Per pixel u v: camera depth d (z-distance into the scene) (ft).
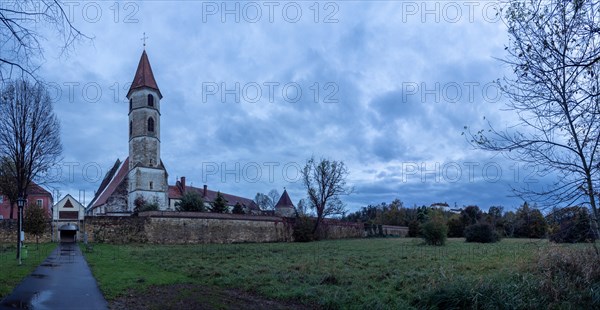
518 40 32.19
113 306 36.94
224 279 54.24
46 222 141.18
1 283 46.44
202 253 99.55
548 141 34.65
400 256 90.48
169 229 151.12
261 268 65.98
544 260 42.80
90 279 50.96
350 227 226.17
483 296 38.29
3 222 135.13
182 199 181.37
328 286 49.29
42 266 64.39
